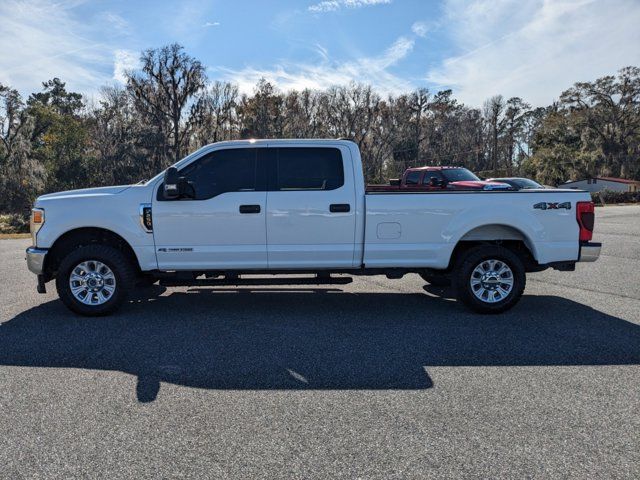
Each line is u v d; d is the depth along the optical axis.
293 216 5.89
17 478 2.71
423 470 2.78
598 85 70.94
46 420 3.38
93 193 5.95
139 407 3.58
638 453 2.96
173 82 54.12
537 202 6.01
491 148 82.75
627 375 4.17
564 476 2.73
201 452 2.97
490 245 6.12
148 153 53.81
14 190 46.94
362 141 64.81
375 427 3.28
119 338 5.18
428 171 15.02
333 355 4.68
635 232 16.38
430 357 4.62
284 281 6.07
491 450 2.99
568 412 3.49
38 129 56.78
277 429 3.25
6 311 6.29
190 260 5.93
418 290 7.58
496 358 4.59
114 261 5.87
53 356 4.64
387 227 5.98
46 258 5.91
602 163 67.94
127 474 2.75
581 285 7.95
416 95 70.62
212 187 5.93
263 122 58.53
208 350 4.82
